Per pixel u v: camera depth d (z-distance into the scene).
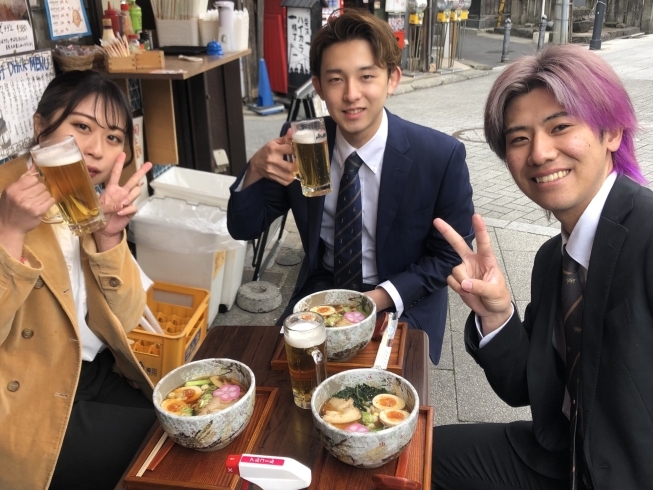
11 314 1.57
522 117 1.41
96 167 1.90
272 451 1.30
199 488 1.19
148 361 2.66
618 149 1.50
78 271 1.96
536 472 1.66
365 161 2.16
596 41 14.35
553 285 1.64
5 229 1.52
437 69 11.94
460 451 1.76
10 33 2.53
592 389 1.40
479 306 1.61
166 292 3.17
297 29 8.55
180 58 3.55
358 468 1.23
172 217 3.22
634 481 1.34
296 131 1.80
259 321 3.57
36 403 1.71
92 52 2.93
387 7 10.31
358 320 1.63
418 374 1.56
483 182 5.99
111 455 1.74
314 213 2.28
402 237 2.22
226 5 3.86
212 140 4.57
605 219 1.41
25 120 2.62
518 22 18.22
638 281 1.35
